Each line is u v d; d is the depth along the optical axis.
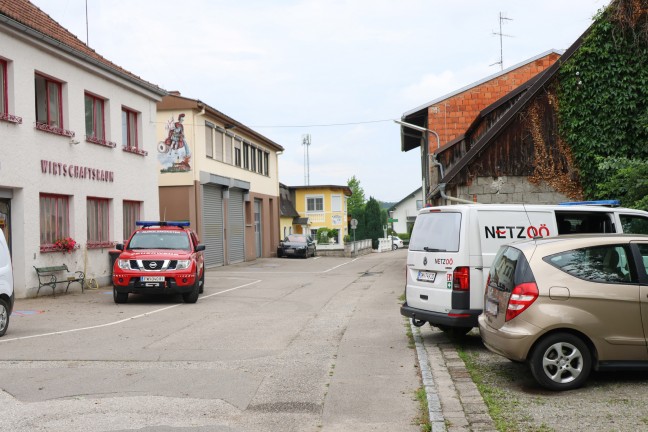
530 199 17.86
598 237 7.18
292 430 5.66
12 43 16.38
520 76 28.59
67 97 18.95
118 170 22.03
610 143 17.39
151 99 24.75
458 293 8.97
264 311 14.35
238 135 36.97
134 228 23.69
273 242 46.28
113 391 7.00
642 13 17.28
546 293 6.80
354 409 6.30
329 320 12.76
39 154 17.45
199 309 14.77
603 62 17.52
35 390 7.03
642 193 14.21
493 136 17.97
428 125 28.95
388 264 35.66
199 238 30.22
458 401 6.38
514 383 7.18
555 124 17.86
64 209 19.00
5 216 16.47
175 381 7.47
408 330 11.33
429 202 29.06
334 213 63.22
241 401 6.59
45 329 11.55
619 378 7.27
